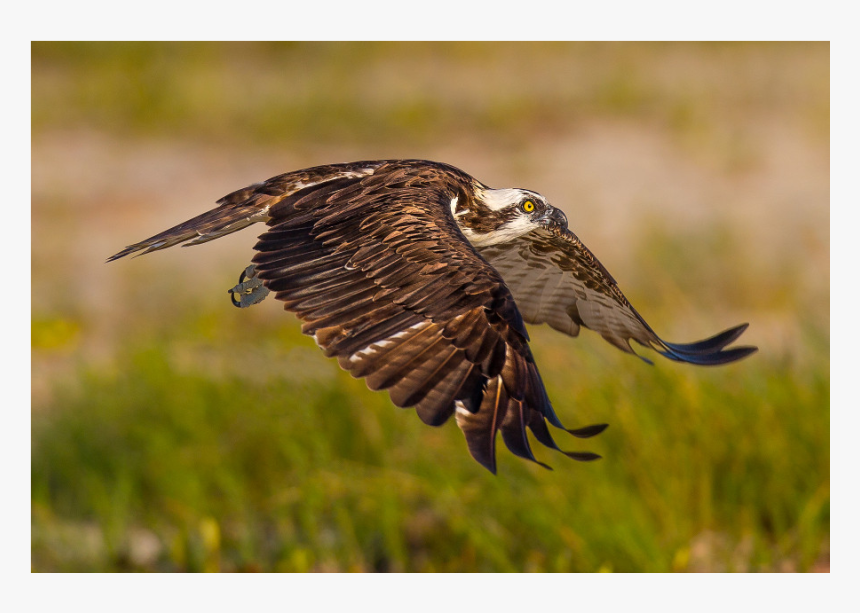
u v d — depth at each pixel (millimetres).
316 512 11367
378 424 11930
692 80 29922
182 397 13219
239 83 30891
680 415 11438
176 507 12016
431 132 28234
